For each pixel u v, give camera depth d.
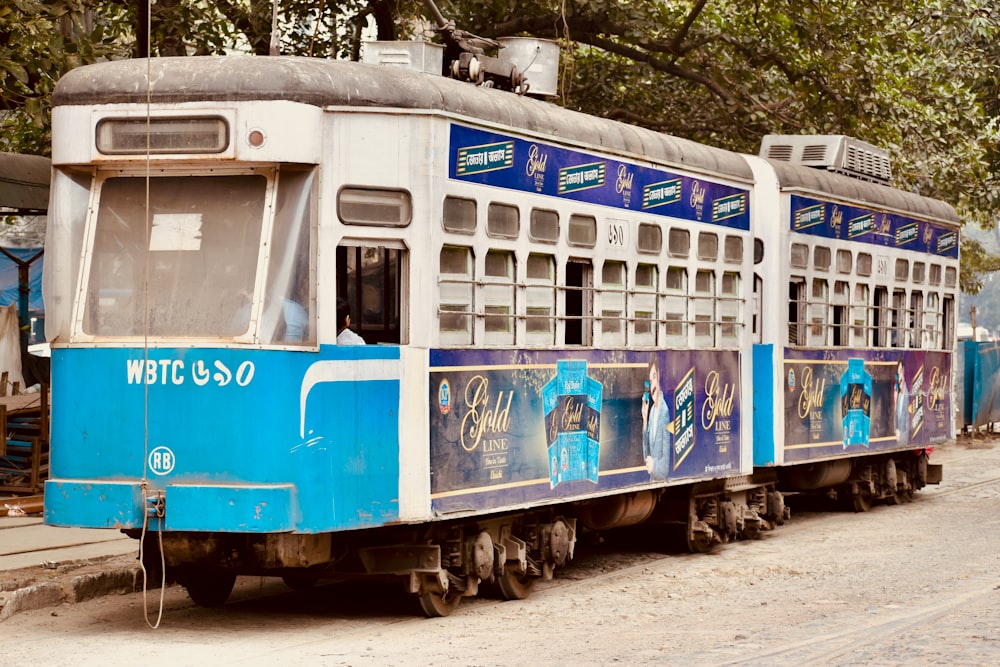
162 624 12.68
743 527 19.02
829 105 29.03
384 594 14.57
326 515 11.55
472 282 12.90
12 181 17.75
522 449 13.55
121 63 12.02
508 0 26.30
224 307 11.59
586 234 14.62
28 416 20.86
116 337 11.82
